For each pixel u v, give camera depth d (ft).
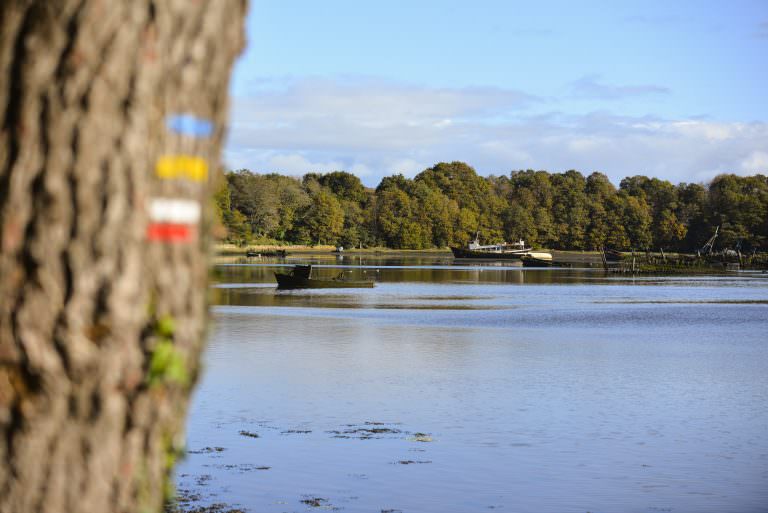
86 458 9.28
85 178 8.98
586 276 291.17
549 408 58.13
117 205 9.07
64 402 9.17
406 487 39.17
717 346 95.04
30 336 9.02
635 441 48.73
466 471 42.01
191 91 9.56
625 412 56.90
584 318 129.39
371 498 37.45
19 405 9.12
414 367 76.48
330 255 512.63
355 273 294.46
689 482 40.75
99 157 9.00
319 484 39.32
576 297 181.16
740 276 308.60
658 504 37.24
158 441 9.73
